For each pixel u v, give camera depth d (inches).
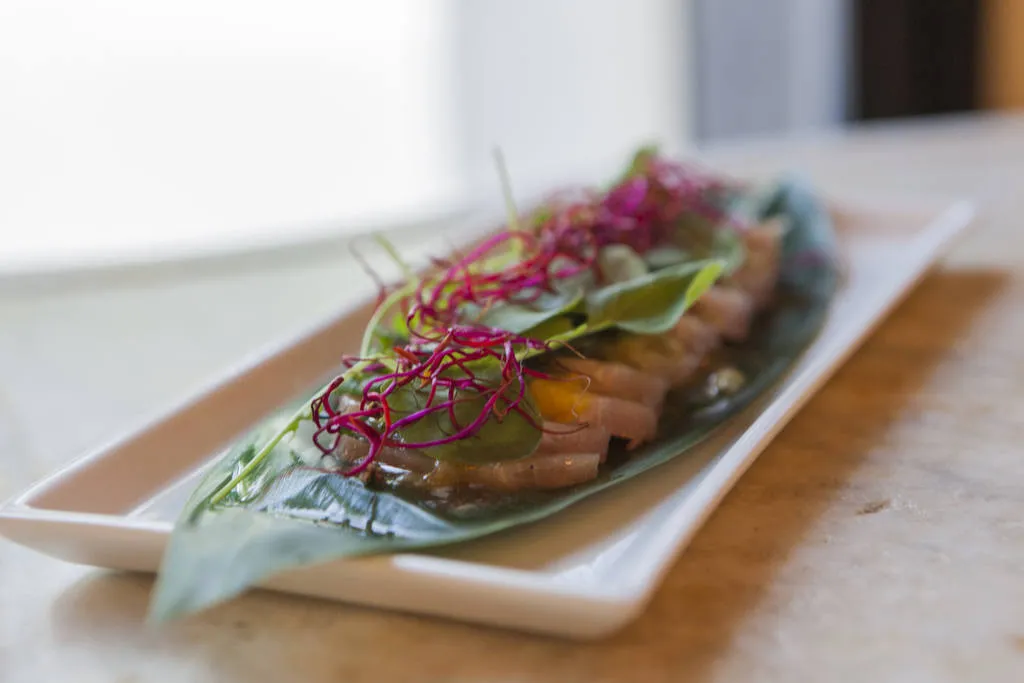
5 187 41.5
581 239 18.4
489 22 45.9
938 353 17.6
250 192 44.9
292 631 12.0
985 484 13.8
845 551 12.7
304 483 13.8
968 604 11.8
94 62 41.1
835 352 16.2
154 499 14.3
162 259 25.4
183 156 43.4
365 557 11.8
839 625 11.6
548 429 14.4
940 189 26.9
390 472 14.0
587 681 11.2
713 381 17.1
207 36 42.5
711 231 20.1
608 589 11.2
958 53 44.9
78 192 42.2
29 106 40.8
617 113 47.9
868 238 22.7
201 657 11.8
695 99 47.6
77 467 13.9
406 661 11.6
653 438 15.4
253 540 12.0
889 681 10.9
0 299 23.3
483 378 14.3
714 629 11.7
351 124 45.7
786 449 15.0
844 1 44.5
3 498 15.2
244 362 16.5
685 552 12.9
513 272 16.8
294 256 25.1
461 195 34.6
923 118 45.8
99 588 13.0
